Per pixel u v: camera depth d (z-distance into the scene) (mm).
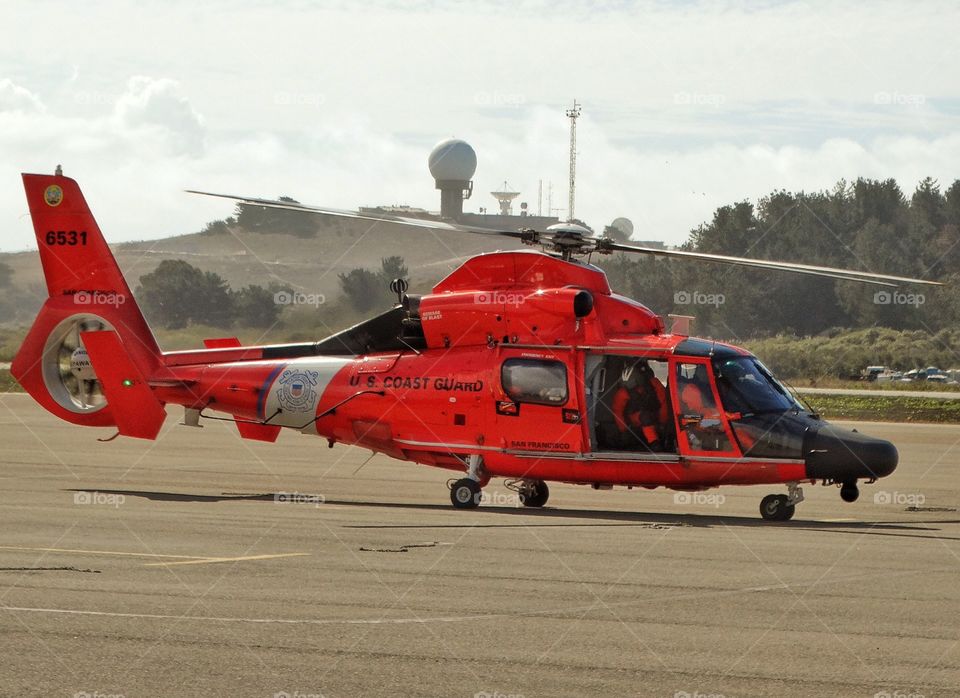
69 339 49156
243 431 47312
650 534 33281
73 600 22922
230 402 46500
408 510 39969
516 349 41531
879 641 20188
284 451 66438
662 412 39844
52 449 64250
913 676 18047
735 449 38625
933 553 30141
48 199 48281
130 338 47844
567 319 40844
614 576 26062
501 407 41438
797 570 27062
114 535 31922
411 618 21672
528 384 41000
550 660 18828
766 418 38625
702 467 39062
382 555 28719
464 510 40562
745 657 19094
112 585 24469
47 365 48844
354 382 44250
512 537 32281
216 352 47312
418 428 43094
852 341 187125
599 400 40406
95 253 48188
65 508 38625
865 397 119125
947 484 54219
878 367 168875
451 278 43375
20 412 94625
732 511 42812
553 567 27172
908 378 167000
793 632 20844
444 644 19766
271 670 18109
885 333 190125
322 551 29281
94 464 56438
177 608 22312
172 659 18688
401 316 44219
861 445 37312
